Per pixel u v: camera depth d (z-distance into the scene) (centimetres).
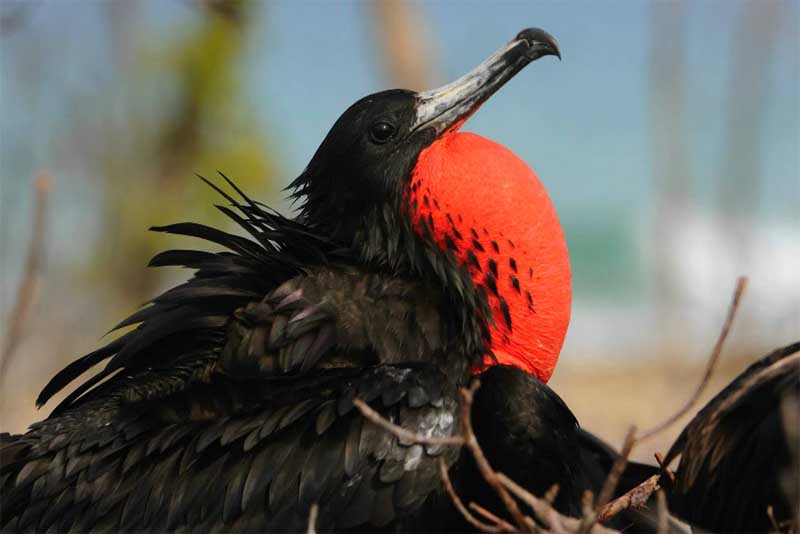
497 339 1007
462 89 1057
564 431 943
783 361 817
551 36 1070
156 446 925
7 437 1008
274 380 937
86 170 2370
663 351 2770
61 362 2036
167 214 2472
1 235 1989
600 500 773
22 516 946
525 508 905
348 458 884
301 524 882
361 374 923
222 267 1012
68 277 2228
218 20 2533
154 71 2512
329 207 1046
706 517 883
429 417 895
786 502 830
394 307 981
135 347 966
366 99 1052
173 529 901
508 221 1002
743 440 851
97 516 923
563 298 1023
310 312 959
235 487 896
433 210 1005
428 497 890
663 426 769
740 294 764
